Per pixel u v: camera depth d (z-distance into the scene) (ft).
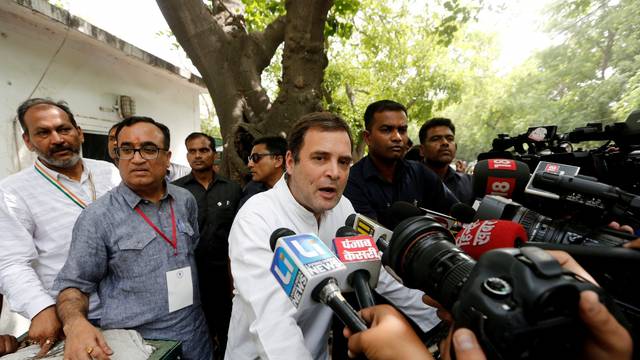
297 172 4.47
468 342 1.90
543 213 4.46
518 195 5.21
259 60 14.51
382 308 2.63
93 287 5.78
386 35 43.04
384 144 7.70
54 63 13.14
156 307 6.01
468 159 95.35
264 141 10.29
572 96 41.19
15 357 5.18
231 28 14.28
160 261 6.16
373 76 50.37
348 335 2.65
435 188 8.73
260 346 3.49
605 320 1.80
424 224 3.01
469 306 2.06
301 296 2.95
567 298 1.85
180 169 13.80
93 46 14.87
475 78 65.26
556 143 6.93
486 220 3.66
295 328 3.56
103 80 15.62
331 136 4.25
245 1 19.72
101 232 5.76
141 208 6.32
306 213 4.66
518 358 1.78
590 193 3.69
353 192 7.85
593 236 3.36
